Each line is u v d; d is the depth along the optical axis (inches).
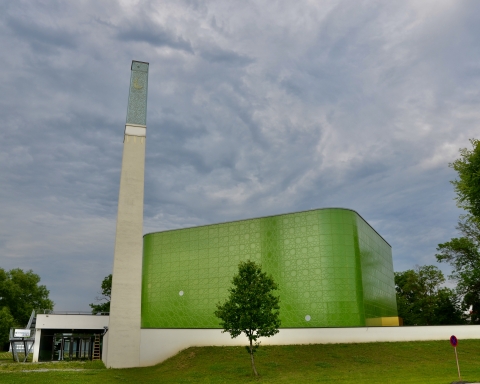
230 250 2059.5
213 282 2063.2
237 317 1266.0
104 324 2085.4
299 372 1212.5
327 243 1859.0
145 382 1161.4
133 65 1872.5
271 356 1417.3
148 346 1544.0
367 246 2076.8
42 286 3548.2
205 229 2153.1
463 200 1683.1
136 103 1793.8
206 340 1582.2
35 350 1982.0
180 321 2094.0
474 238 2269.9
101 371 1368.1
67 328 2046.0
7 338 2588.6
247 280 1315.2
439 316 2551.7
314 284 1841.8
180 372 1302.9
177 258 2188.7
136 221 1628.9
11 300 3223.4
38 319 2020.2
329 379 1087.0
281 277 1909.4
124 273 1571.1
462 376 1067.3
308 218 1923.0
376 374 1149.1
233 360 1389.0
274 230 1982.0
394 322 2196.1
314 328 1574.8
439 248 2418.8
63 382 1132.5
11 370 1419.8
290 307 1859.0
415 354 1398.9
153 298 2197.3
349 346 1510.8
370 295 1999.3
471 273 2213.3
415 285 2886.3
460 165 1678.2
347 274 1820.9
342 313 1779.0
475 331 1577.3
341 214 1887.3
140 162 1699.1
